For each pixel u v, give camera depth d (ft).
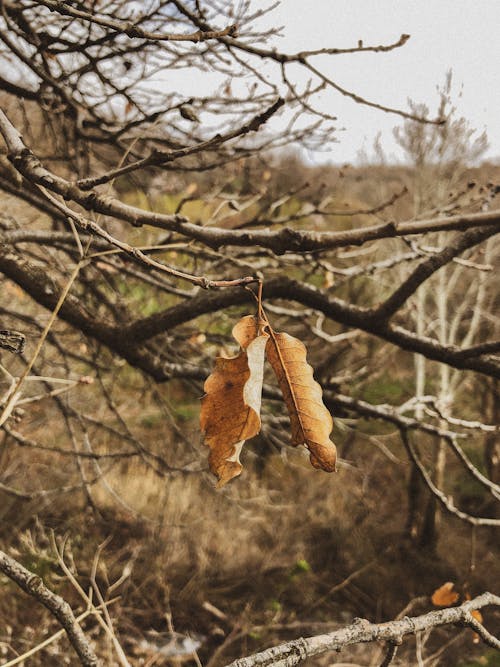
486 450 33.27
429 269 6.71
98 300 11.13
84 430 13.92
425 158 26.68
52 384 13.80
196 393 12.57
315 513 29.32
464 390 36.52
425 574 27.84
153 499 24.82
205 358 12.64
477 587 27.27
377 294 28.66
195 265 10.29
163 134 10.38
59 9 4.05
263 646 20.80
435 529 29.86
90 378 4.30
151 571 21.49
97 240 8.89
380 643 17.97
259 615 22.48
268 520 27.68
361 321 7.43
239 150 9.95
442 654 20.57
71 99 8.23
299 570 25.00
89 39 7.59
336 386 9.45
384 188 28.14
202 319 15.29
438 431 8.93
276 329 14.96
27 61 7.39
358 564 27.43
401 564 28.17
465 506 33.27
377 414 9.05
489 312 33.42
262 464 29.40
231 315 14.64
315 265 10.41
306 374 2.97
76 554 19.53
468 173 26.22
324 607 24.39
